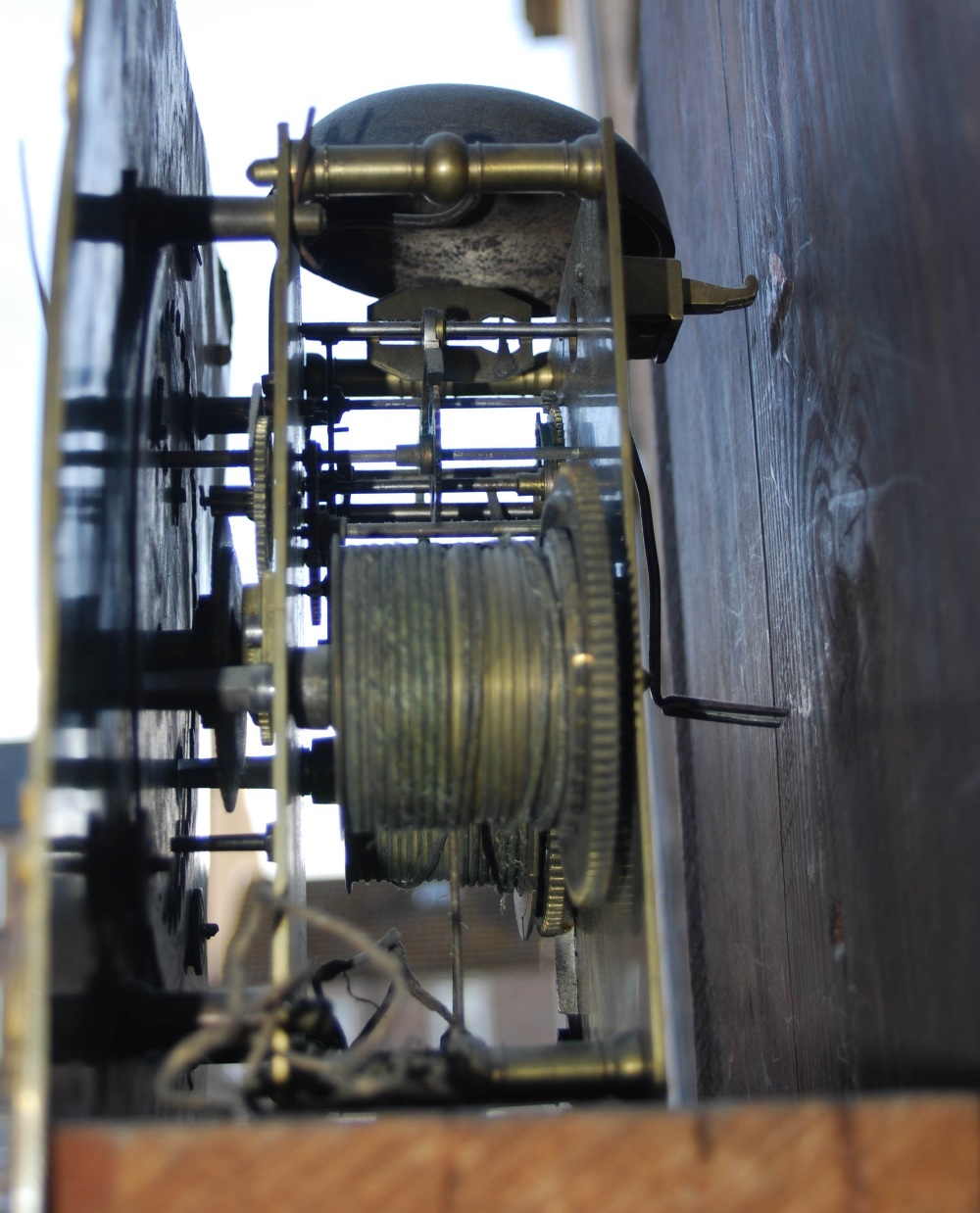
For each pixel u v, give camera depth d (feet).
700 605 1.73
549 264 1.39
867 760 1.09
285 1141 0.79
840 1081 1.15
